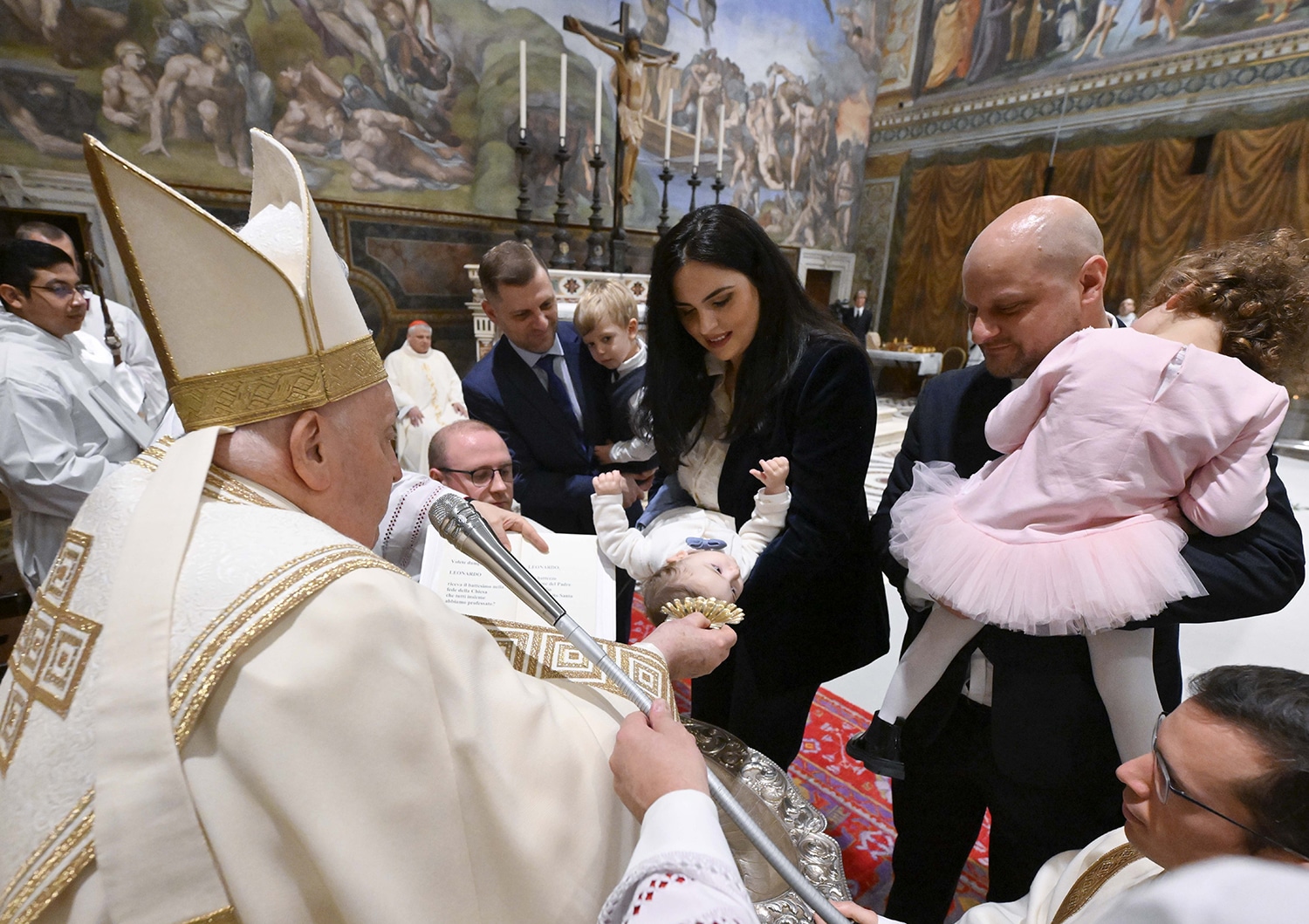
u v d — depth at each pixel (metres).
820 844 0.93
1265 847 0.57
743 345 1.44
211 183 5.36
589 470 2.27
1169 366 0.98
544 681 0.82
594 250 6.30
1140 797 0.69
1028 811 1.22
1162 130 7.73
